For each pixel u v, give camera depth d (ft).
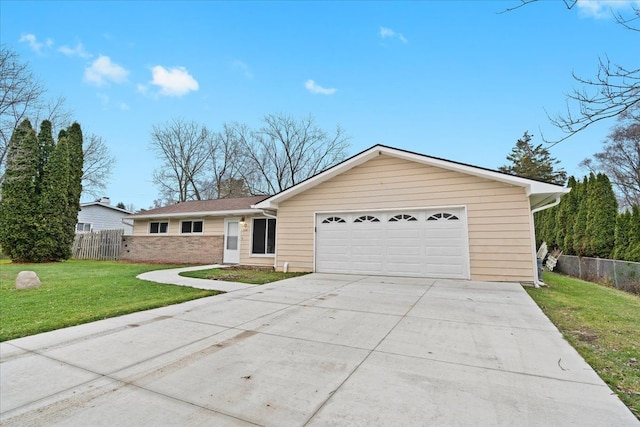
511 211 28.55
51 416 7.86
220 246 48.06
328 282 28.73
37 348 12.50
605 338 13.79
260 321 16.29
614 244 39.73
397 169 33.30
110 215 88.48
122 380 9.83
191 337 13.87
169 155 102.47
